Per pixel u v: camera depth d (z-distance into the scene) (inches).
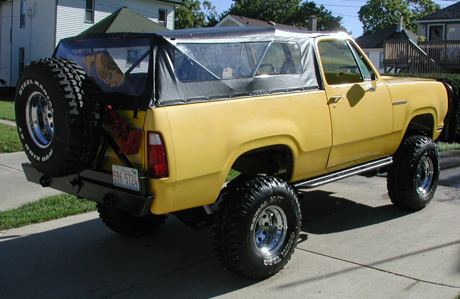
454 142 442.0
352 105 183.2
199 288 153.5
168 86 134.0
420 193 222.2
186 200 138.1
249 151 159.8
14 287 155.5
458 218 216.8
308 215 224.8
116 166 137.1
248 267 149.1
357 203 243.1
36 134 144.8
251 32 159.3
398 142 211.3
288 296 146.4
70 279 161.5
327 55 187.5
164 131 128.9
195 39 144.2
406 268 164.4
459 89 445.1
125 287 155.2
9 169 323.0
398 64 878.4
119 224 191.6
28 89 140.6
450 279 155.3
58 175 140.6
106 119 138.8
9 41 1195.3
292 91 163.2
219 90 144.3
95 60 156.4
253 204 146.6
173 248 189.2
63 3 1018.1
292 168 166.9
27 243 194.7
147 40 138.8
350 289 149.9
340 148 182.1
